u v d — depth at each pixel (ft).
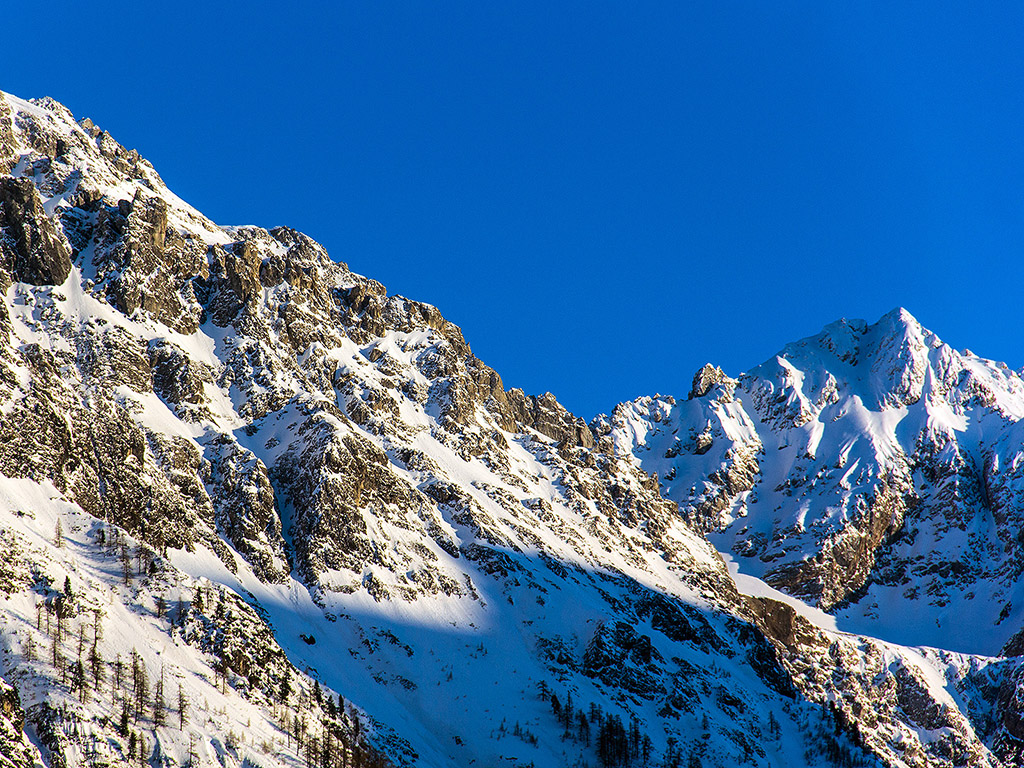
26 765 588.09
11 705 613.11
